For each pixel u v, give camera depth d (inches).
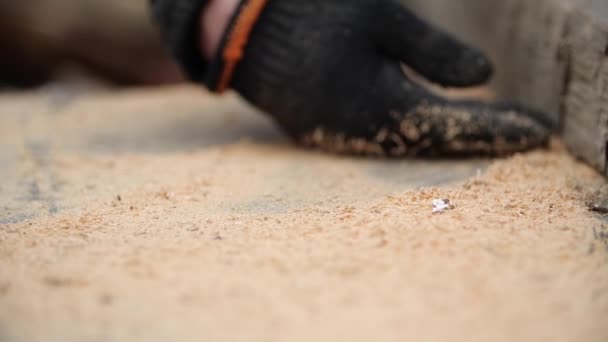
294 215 31.3
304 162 36.0
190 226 30.8
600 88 33.8
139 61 53.8
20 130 41.5
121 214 31.8
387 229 30.0
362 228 30.1
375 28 35.6
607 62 33.5
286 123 36.9
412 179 34.0
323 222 30.7
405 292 27.8
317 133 36.6
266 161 36.3
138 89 53.1
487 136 35.3
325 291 27.9
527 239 29.5
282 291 27.9
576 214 30.9
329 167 35.4
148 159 36.9
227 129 40.7
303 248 29.3
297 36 35.8
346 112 35.9
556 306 27.4
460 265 28.5
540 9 37.5
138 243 29.8
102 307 27.6
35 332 26.1
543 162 34.6
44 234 30.5
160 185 33.9
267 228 30.5
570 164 34.6
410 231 29.9
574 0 35.5
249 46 36.2
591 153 34.2
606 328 25.7
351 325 26.2
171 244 29.7
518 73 39.3
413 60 35.7
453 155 35.9
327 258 28.9
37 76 55.2
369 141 36.1
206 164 36.0
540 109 37.6
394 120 35.6
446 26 46.8
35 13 52.4
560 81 36.1
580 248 29.2
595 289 27.8
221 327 26.3
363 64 35.8
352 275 28.3
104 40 53.1
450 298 27.6
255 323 26.5
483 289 27.8
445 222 30.3
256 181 34.2
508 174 33.5
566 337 25.2
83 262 29.0
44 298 27.8
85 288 28.1
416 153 36.0
